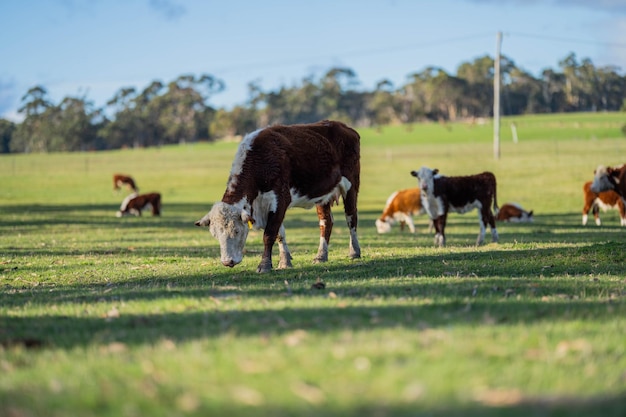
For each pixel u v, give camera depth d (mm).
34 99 141625
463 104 148500
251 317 7578
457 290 9477
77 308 8969
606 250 13836
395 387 4871
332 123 14781
